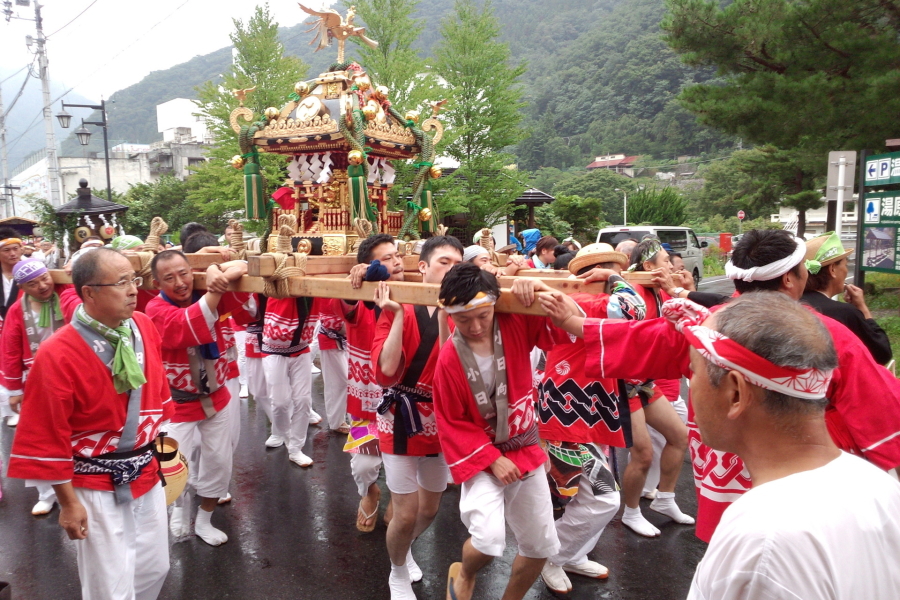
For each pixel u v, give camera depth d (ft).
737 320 4.26
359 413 13.83
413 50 49.98
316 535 13.82
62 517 8.19
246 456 18.76
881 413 7.06
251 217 15.39
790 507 3.80
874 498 3.95
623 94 301.02
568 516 11.18
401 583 10.89
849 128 40.63
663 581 11.76
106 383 8.46
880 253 32.89
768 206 91.50
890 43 38.96
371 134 14.62
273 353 17.17
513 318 8.98
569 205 87.40
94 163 119.75
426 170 16.33
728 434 4.41
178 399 12.28
